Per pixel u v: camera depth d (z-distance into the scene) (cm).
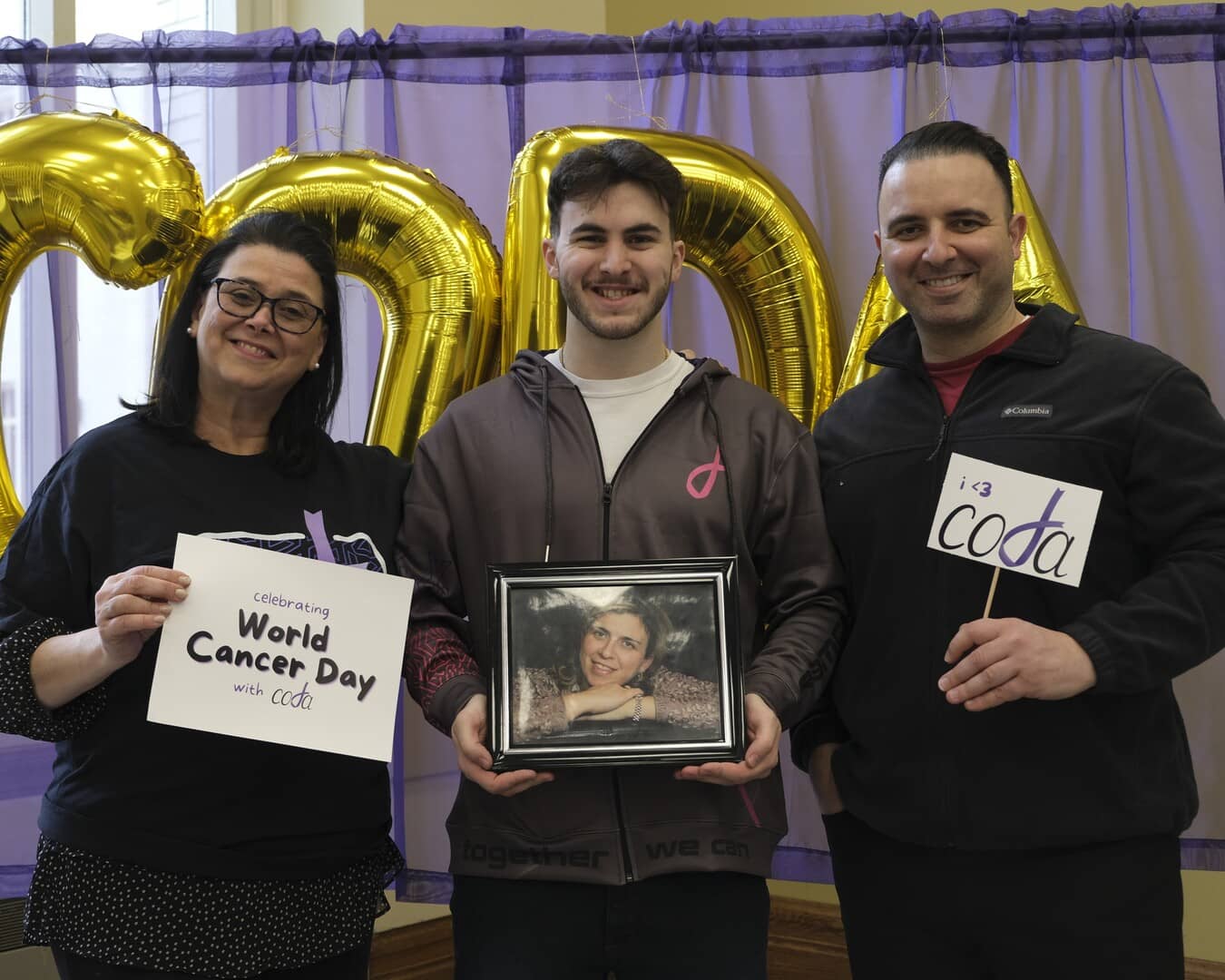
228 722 114
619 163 132
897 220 134
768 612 141
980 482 129
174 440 126
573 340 139
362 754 118
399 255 177
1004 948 128
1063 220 198
